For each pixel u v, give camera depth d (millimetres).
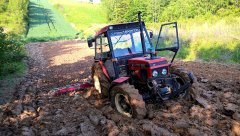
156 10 50125
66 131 6414
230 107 6809
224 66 12406
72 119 7195
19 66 14789
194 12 39812
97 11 81938
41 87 10758
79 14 78750
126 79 6906
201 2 39219
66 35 47438
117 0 59562
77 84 10117
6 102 8891
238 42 15422
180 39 18188
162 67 7059
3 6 61844
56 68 15055
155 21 49844
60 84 11117
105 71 8195
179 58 15680
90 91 9203
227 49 15070
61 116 7371
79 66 15055
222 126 6043
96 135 6195
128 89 6648
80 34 45500
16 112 7828
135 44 8102
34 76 12922
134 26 8219
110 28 7848
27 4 81125
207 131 5793
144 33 8281
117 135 5961
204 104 6918
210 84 9344
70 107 8078
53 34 50500
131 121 6523
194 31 18734
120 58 7754
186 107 7074
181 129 6023
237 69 11656
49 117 7363
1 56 12969
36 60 18609
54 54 21828
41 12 80500
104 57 8242
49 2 98500
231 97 7777
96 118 6898
